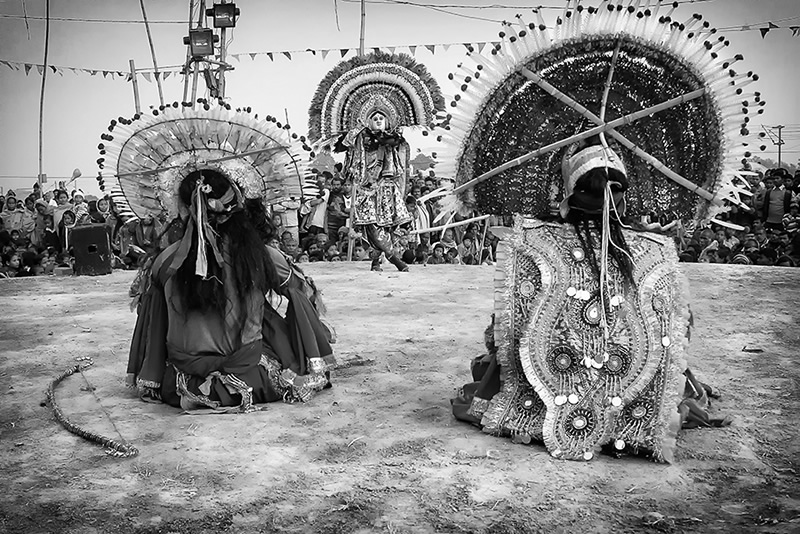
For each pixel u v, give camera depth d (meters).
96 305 8.94
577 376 4.10
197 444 4.33
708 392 4.99
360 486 3.76
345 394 5.22
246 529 3.38
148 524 3.43
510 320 4.18
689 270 10.88
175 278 4.88
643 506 3.54
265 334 5.12
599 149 4.11
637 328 4.05
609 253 4.08
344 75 11.66
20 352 6.56
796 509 3.50
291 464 4.05
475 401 4.52
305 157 5.68
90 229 11.71
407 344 6.64
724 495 3.65
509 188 4.41
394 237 11.52
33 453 4.26
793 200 14.61
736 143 4.20
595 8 4.24
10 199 17.95
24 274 15.11
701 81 4.18
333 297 9.17
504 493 3.67
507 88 4.31
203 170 4.96
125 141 5.41
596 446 4.05
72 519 3.48
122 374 5.83
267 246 5.10
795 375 5.56
